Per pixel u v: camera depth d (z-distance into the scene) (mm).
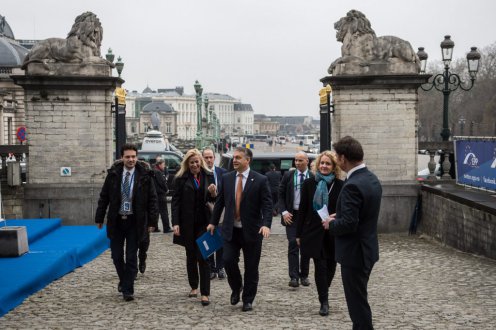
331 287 11492
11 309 9781
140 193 10352
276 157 23109
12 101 75062
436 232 17766
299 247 10359
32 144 19375
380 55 19406
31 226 16312
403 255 15211
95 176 19500
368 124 19438
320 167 9438
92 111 19422
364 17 19484
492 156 16703
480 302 10172
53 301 10344
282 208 11562
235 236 9773
